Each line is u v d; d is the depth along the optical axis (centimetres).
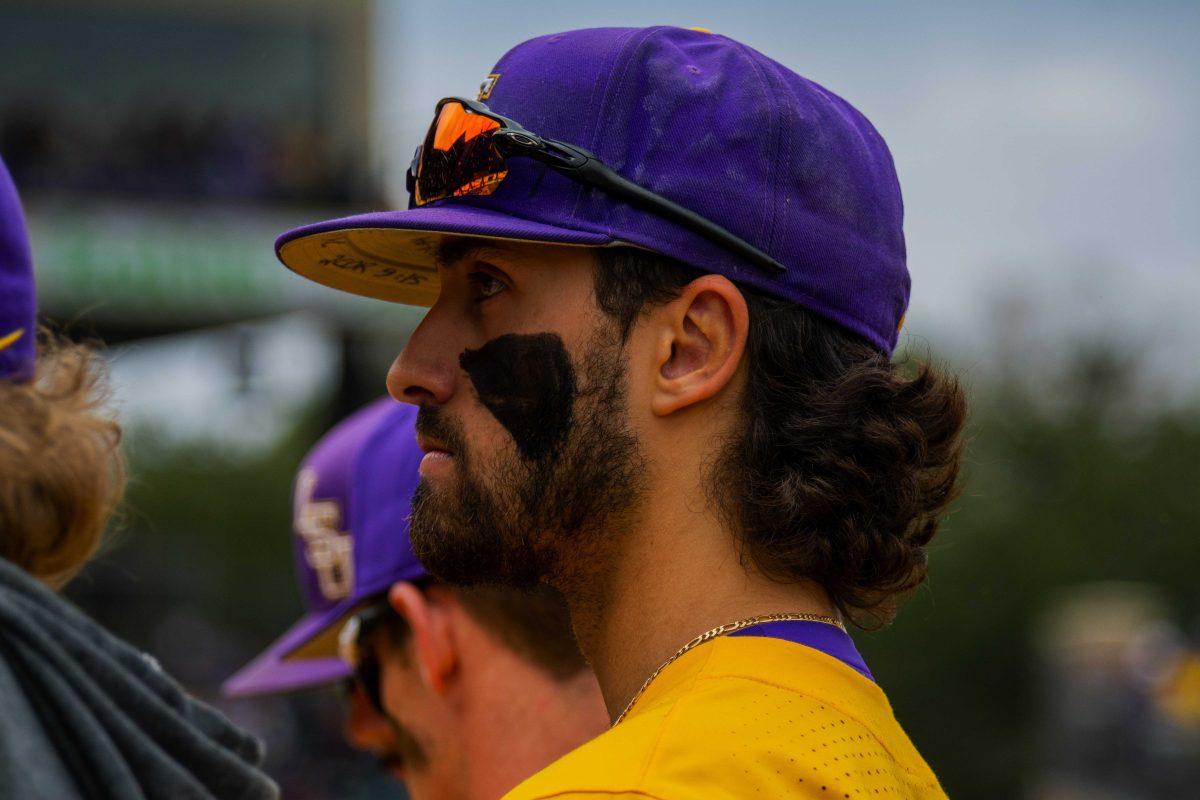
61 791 232
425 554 267
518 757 360
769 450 251
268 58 4141
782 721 226
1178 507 3984
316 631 432
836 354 260
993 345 4681
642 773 215
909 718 3275
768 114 258
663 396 251
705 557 251
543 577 263
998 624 3347
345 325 2639
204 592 4250
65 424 264
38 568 262
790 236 256
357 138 4075
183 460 4731
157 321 2591
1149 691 1706
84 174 2909
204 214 2602
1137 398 4538
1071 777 1777
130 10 4022
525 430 257
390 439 404
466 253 265
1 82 3959
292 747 2809
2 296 264
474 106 263
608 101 258
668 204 252
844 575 254
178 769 250
